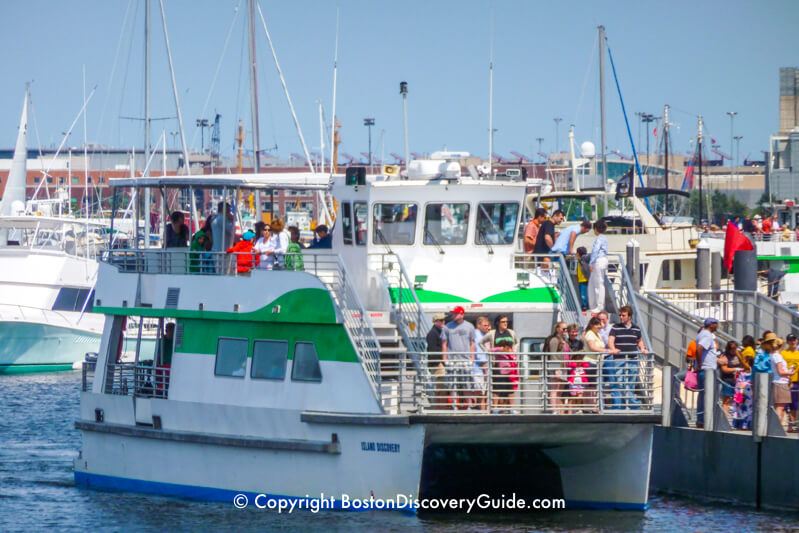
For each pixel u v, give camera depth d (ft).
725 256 389.39
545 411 232.12
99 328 637.30
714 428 270.46
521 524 241.35
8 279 618.03
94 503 271.28
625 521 244.63
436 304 256.52
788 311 341.00
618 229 511.81
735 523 241.76
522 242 303.27
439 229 266.57
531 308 259.39
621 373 243.60
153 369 279.90
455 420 228.43
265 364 253.44
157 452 272.92
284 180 285.23
